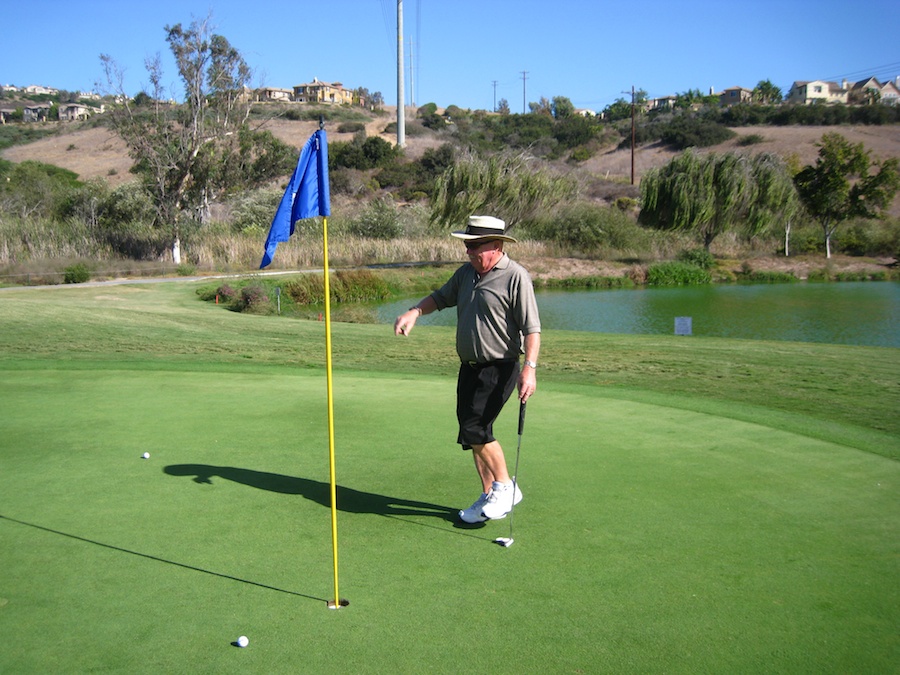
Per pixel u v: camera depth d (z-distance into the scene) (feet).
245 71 128.47
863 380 30.78
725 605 10.62
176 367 31.27
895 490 15.52
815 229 153.79
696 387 29.01
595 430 20.47
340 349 41.98
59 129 304.50
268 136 136.05
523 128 298.15
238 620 10.15
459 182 136.36
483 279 13.32
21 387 26.37
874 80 407.85
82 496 15.06
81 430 20.31
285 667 9.05
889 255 143.84
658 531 13.28
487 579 11.40
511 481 13.96
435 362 36.94
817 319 80.53
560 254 139.33
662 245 143.13
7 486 15.66
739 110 281.13
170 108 128.77
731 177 134.10
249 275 107.76
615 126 306.55
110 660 9.19
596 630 9.93
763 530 13.35
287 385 27.12
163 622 10.10
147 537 12.98
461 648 9.47
